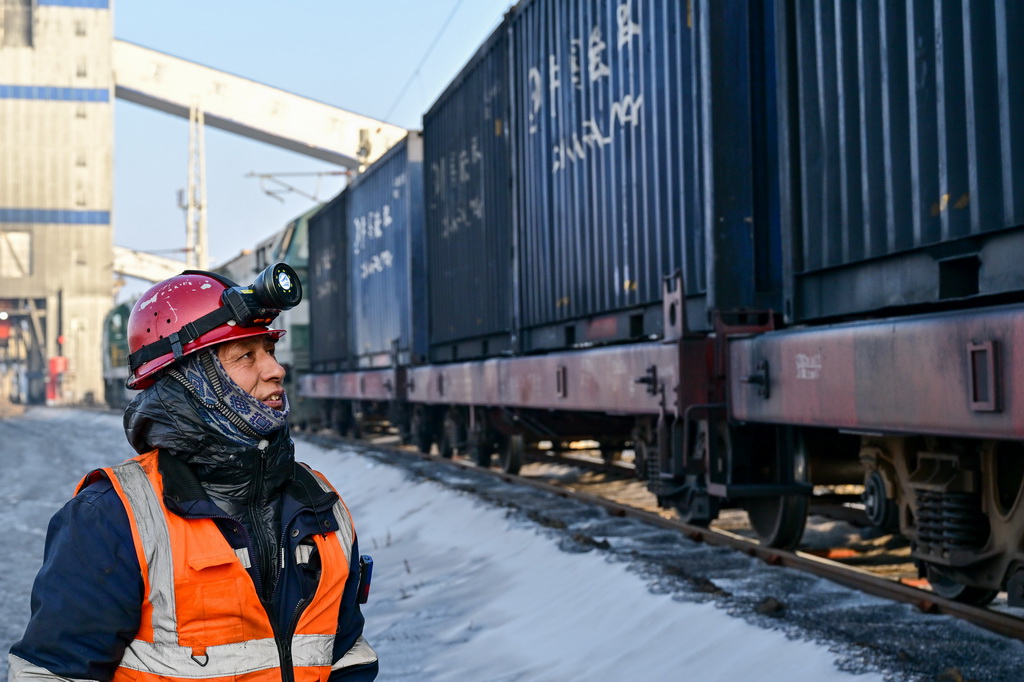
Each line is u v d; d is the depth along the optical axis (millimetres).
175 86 76750
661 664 4391
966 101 4387
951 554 4848
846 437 6625
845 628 4387
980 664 3797
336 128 74250
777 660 4039
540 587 6109
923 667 3732
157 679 1666
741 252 6832
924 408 4359
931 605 4738
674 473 6859
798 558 5953
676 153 7430
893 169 4938
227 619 1688
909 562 6641
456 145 13664
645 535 7258
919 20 4715
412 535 9367
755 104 6926
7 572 8867
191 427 1747
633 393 7617
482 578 6812
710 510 7004
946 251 4602
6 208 79688
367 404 22562
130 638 1681
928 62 4668
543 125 10219
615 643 4828
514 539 7531
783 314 6441
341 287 23125
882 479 5441
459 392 13195
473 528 8547
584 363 8734
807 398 5438
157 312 1804
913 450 5266
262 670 1705
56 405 76625
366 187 20359
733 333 6516
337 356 23609
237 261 36000
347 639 1888
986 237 4367
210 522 1712
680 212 7383
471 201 12938
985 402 3928
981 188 4305
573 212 9516
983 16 4273
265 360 1856
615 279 8562
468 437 13977
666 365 6945
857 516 6988
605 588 5566
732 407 6422
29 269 80562
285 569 1774
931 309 5176
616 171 8523
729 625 4523
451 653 5234
